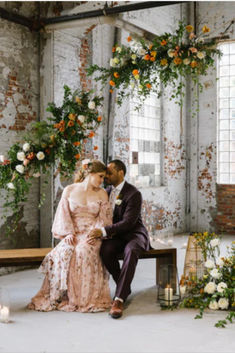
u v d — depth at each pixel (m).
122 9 5.47
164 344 3.02
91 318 3.58
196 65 5.02
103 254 3.93
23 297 4.20
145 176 7.98
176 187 8.77
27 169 4.47
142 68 5.21
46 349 2.93
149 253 4.18
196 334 3.22
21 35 5.50
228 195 8.63
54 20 5.58
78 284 3.82
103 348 2.95
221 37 8.50
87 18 5.59
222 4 8.47
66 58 5.95
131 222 4.04
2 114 5.24
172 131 8.63
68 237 3.95
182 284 4.08
